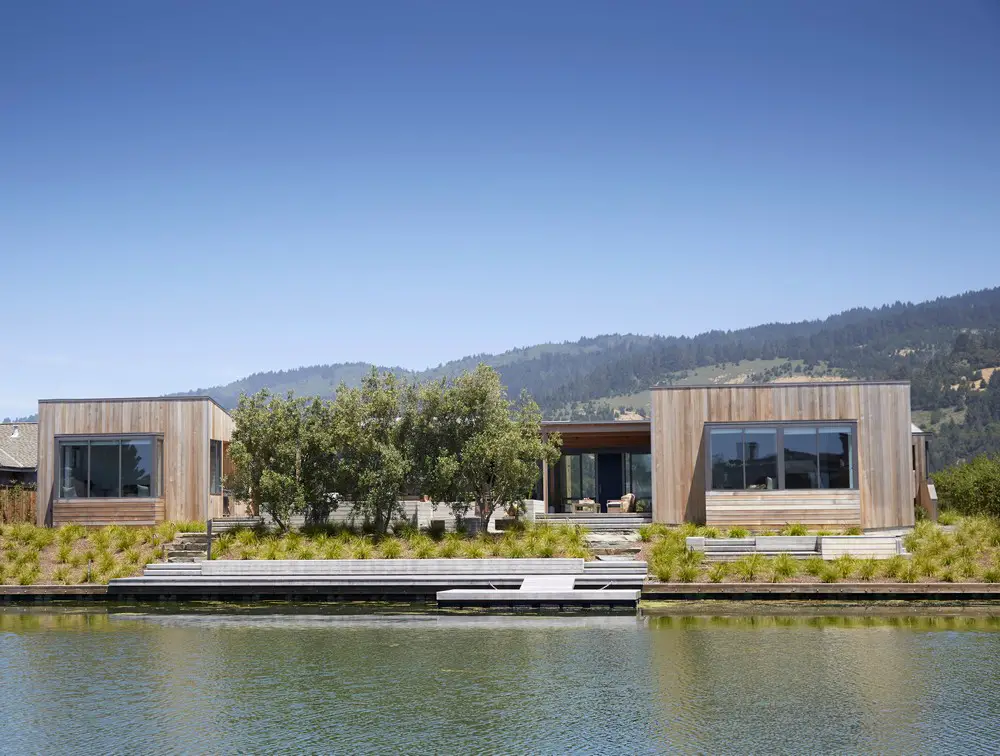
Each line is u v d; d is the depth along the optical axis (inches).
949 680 614.2
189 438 1239.5
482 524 1144.2
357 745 503.8
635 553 1053.8
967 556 984.3
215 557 1054.4
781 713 549.0
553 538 1076.5
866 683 609.0
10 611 907.4
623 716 546.3
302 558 1033.5
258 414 1153.4
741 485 1173.7
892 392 1188.5
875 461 1182.9
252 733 523.8
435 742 506.9
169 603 944.3
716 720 537.0
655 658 679.1
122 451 1235.2
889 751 486.6
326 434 1142.3
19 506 1299.2
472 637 758.5
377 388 1178.6
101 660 689.6
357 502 1157.1
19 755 492.7
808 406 1184.2
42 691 607.5
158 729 531.2
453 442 1159.0
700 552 1018.7
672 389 1207.6
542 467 1430.9
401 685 614.9
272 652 709.9
